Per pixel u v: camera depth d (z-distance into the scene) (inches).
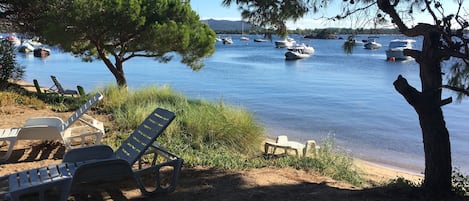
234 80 1344.7
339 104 861.8
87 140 324.8
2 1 621.6
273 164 292.4
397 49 2406.5
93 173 182.1
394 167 422.9
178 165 210.8
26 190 165.9
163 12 634.2
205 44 663.8
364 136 576.1
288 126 629.6
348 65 2117.4
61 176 176.4
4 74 673.0
